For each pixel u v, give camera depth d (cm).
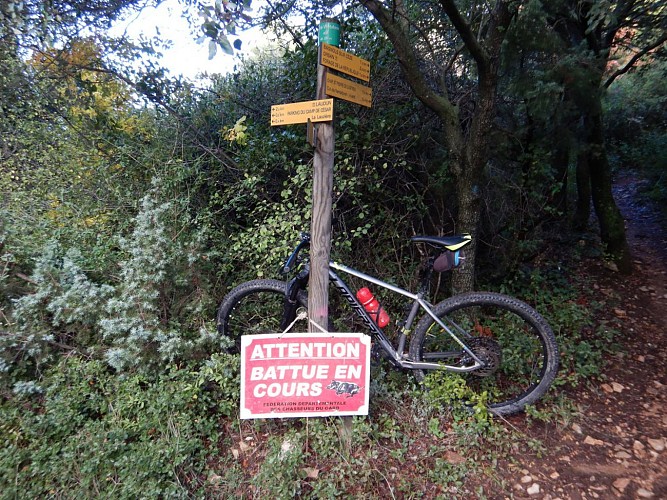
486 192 389
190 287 285
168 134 369
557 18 384
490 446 237
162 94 370
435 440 232
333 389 221
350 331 308
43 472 196
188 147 363
